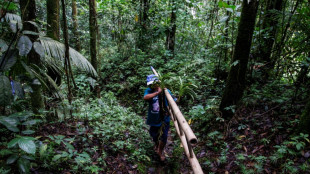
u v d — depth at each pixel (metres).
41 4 6.90
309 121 2.80
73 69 7.70
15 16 2.29
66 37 2.64
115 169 3.00
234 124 3.86
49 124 3.42
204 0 8.38
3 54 2.01
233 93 3.99
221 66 6.29
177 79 3.51
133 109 6.36
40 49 2.11
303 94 3.94
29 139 1.83
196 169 2.02
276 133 3.16
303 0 4.60
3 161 2.11
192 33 8.85
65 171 2.50
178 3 8.41
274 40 4.89
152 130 3.76
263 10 5.74
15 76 2.39
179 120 2.23
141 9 9.26
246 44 3.74
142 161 3.50
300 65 4.10
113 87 7.46
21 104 2.95
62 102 3.66
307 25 4.09
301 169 2.41
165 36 10.09
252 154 3.00
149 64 8.20
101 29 9.75
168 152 3.97
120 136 3.89
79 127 3.70
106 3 8.79
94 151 3.15
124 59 9.33
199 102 5.45
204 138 3.98
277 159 2.70
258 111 3.96
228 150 3.31
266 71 5.16
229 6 4.41
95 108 4.87
